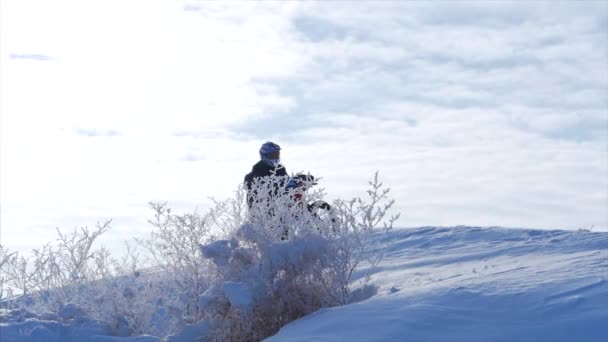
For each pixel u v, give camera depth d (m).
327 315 5.78
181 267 6.70
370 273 6.99
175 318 6.38
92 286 6.47
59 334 5.86
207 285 6.64
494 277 6.17
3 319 5.99
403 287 6.57
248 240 6.61
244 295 6.16
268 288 6.41
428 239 10.52
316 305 6.57
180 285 6.66
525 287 5.66
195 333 6.23
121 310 6.33
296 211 6.79
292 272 6.54
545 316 5.07
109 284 6.45
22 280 6.31
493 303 5.39
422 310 5.36
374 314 5.46
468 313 5.27
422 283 6.65
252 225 6.57
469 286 5.84
